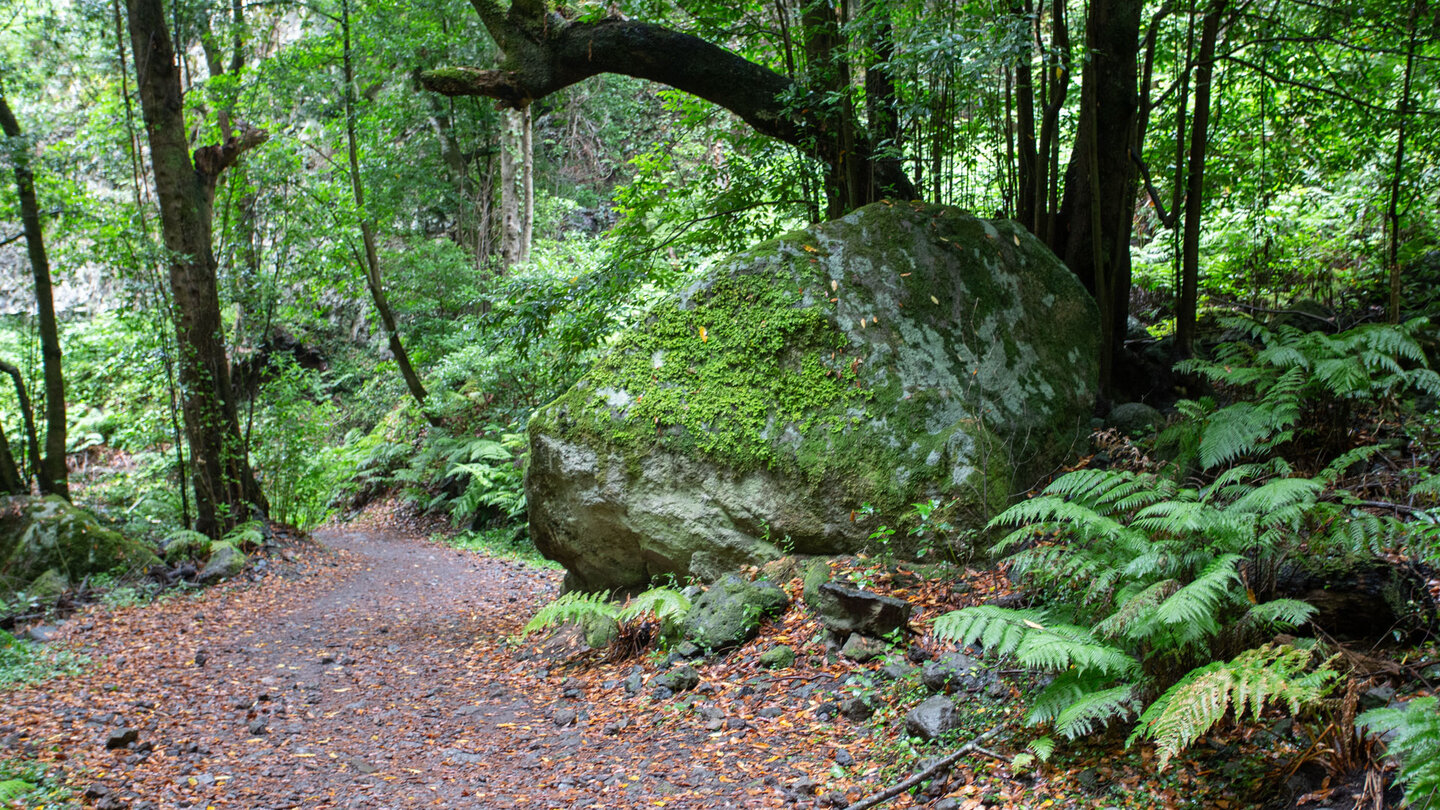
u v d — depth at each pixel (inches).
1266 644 121.0
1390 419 207.8
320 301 954.7
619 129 967.0
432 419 671.8
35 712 220.1
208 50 569.3
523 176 735.1
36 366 531.5
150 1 427.2
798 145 322.7
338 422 860.0
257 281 495.8
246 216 512.4
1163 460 201.5
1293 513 128.0
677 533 244.2
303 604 369.7
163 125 438.0
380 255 716.0
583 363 419.5
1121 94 285.0
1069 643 124.9
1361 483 185.9
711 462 240.7
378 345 895.1
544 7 311.3
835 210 330.3
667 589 231.3
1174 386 287.1
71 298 959.0
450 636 301.1
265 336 515.8
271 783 169.9
